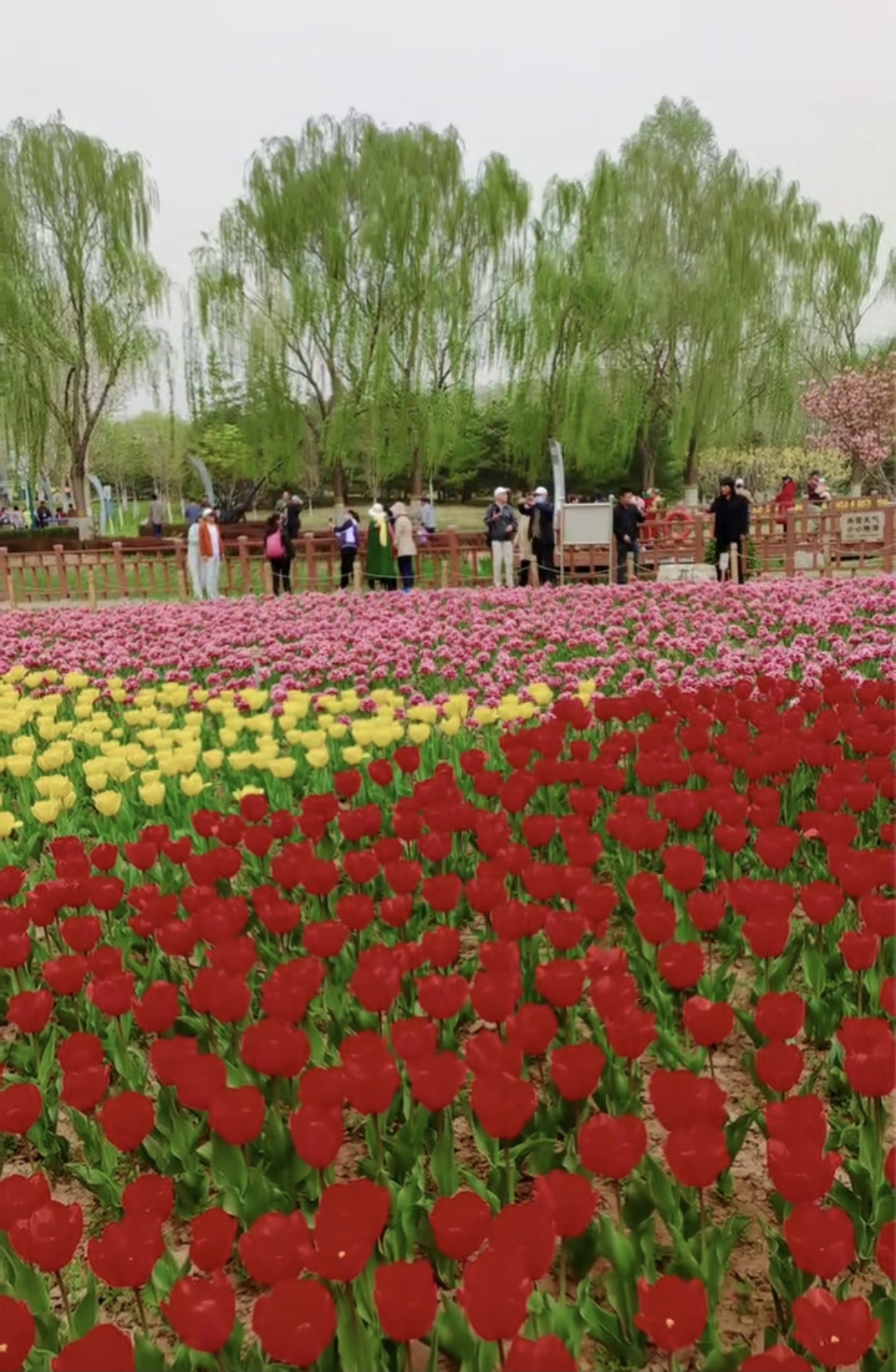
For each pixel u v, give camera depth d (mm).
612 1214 2652
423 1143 2842
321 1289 1664
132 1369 1636
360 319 29344
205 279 29438
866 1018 2455
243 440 33125
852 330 36562
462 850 4688
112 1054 3268
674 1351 1695
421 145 28828
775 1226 2602
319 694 8914
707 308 29375
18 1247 2023
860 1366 2053
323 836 4789
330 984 3400
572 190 29031
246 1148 2631
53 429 32312
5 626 13805
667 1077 2211
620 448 31047
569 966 2787
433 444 29656
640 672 8820
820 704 6125
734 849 3947
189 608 15477
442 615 13289
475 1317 1639
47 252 28922
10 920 3549
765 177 29672
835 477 40719
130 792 5801
